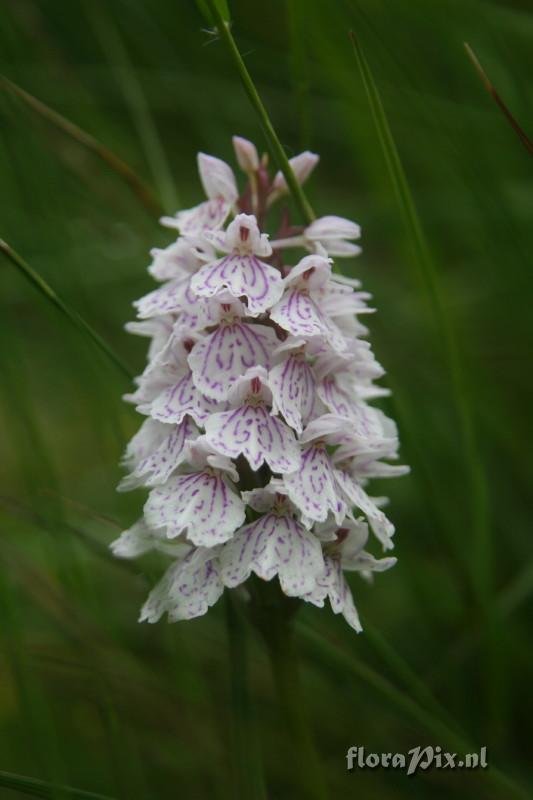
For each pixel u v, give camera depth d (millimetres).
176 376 241
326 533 237
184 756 292
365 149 320
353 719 294
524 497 326
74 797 242
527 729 299
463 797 285
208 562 237
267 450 232
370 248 395
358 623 238
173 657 293
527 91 306
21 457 286
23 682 254
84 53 354
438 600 317
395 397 276
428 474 281
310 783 247
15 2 323
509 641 304
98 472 360
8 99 293
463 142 298
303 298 238
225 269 235
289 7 263
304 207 245
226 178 243
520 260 303
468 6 311
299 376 237
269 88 354
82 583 277
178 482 236
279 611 243
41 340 350
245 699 250
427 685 295
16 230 305
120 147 336
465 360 321
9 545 289
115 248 327
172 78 340
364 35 302
